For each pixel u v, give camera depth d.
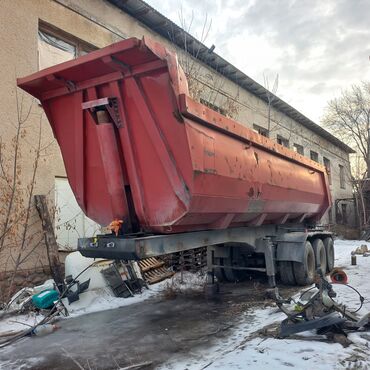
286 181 8.08
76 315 6.76
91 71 4.88
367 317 5.05
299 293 7.76
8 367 4.57
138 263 8.82
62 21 9.03
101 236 5.00
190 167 4.68
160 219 5.05
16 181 7.70
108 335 5.62
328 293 5.20
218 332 5.58
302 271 8.38
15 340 5.48
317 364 4.11
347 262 12.10
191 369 4.25
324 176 11.09
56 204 8.70
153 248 4.80
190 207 4.81
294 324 5.00
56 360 4.74
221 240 6.43
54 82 5.12
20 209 7.73
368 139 30.69
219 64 14.59
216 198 5.30
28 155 8.04
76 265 7.64
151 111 4.81
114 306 7.33
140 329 5.87
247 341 5.00
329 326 4.89
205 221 5.66
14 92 7.82
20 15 8.05
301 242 8.41
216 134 5.44
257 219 7.36
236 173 5.82
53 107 5.56
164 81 4.62
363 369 3.96
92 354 4.89
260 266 9.01
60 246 8.70
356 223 29.48
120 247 4.67
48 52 8.90
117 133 5.10
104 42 10.20
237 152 5.97
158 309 7.04
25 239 7.73
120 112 4.97
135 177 5.10
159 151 4.86
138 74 4.72
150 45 4.31
